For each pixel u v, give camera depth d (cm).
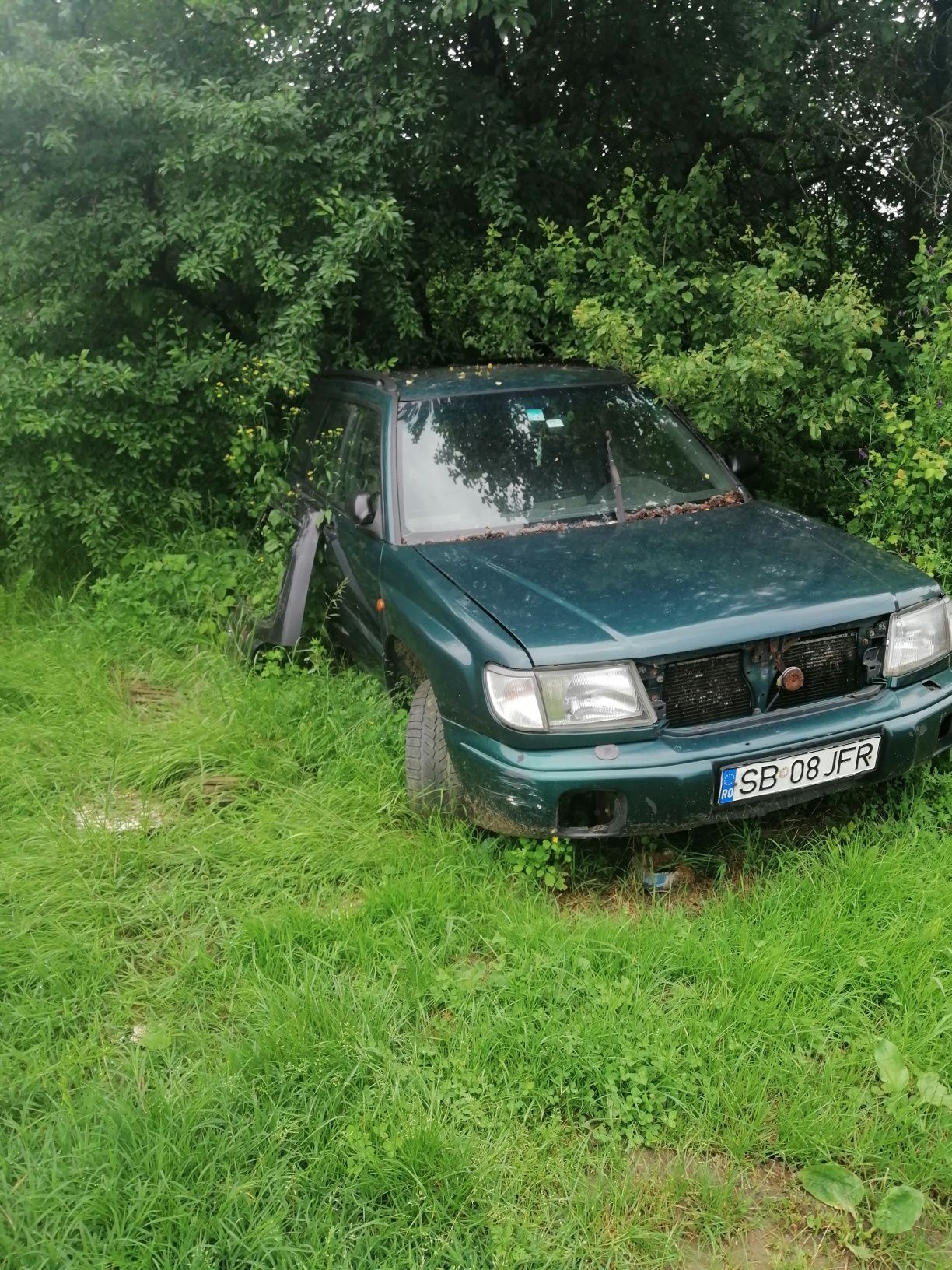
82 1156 250
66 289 654
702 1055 280
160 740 459
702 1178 246
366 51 652
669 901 360
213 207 628
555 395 496
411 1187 245
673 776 332
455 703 362
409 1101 268
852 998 301
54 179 635
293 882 368
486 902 346
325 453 570
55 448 654
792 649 355
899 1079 268
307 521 527
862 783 359
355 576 472
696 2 714
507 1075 277
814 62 711
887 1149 255
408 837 389
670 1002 299
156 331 682
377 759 433
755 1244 238
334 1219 240
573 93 762
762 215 786
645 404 506
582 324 572
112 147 633
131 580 626
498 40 725
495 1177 250
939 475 502
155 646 580
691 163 770
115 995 316
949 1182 247
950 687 374
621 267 630
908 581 377
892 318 747
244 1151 253
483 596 374
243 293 697
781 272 565
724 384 554
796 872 356
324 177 652
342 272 616
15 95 587
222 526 711
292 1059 280
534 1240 233
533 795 337
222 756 446
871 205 781
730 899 342
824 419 552
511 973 309
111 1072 283
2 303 673
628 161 774
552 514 443
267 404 659
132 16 702
